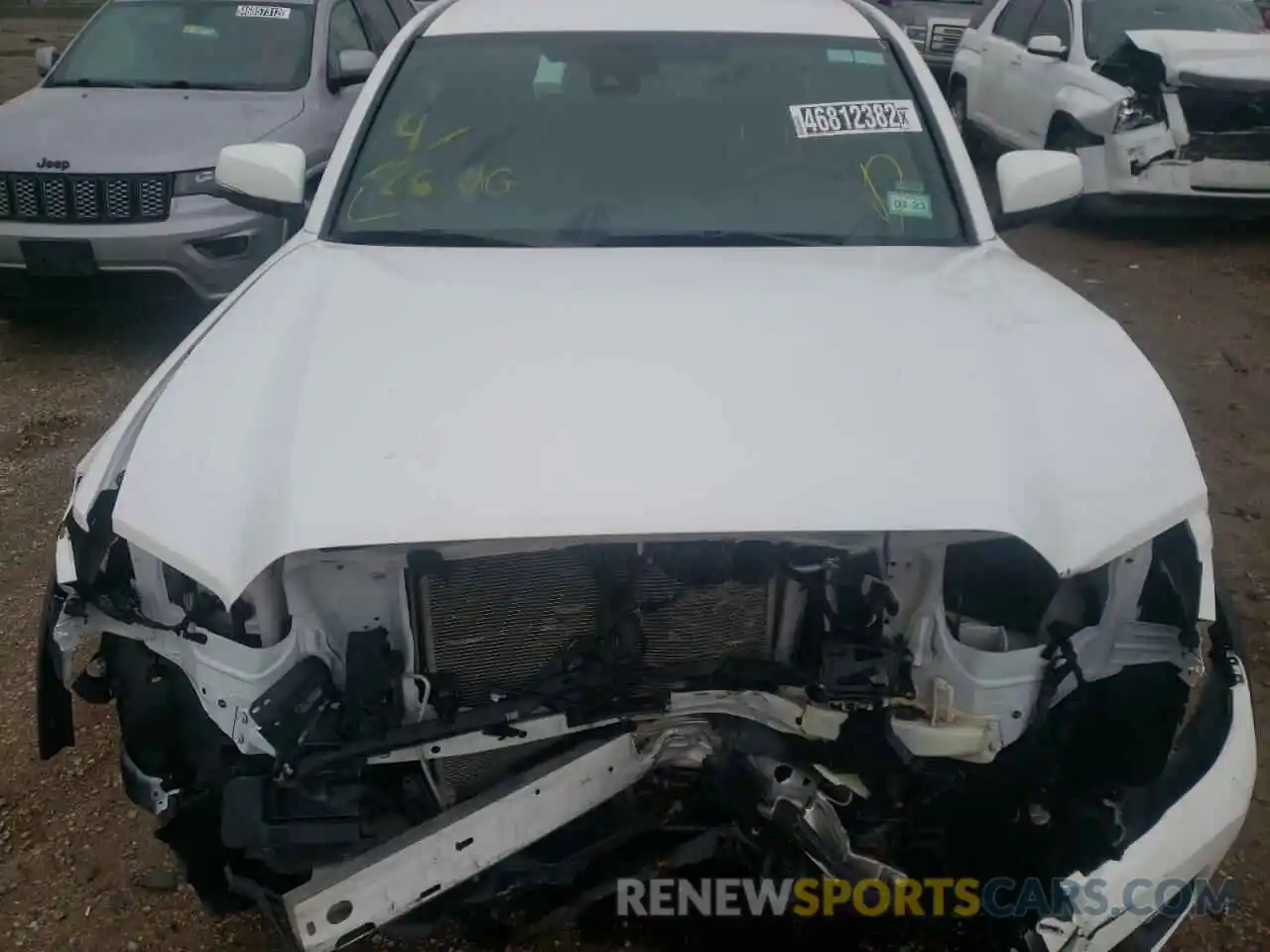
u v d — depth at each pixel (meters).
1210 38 7.96
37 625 3.61
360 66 6.60
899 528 1.90
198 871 2.20
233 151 3.28
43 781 2.97
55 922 2.57
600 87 3.23
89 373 5.77
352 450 2.02
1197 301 6.86
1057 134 8.69
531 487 1.94
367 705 1.98
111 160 5.60
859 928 2.23
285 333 2.42
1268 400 5.44
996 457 2.04
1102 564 1.99
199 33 6.66
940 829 2.10
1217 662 2.29
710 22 3.42
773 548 2.03
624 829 2.14
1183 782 2.10
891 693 2.01
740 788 2.06
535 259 2.79
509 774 2.09
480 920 2.15
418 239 2.94
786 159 3.11
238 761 2.10
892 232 3.00
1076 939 1.99
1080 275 7.38
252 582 1.97
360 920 1.96
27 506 4.38
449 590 2.02
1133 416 2.20
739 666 2.05
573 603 2.05
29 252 5.62
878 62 3.34
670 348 2.29
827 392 2.16
